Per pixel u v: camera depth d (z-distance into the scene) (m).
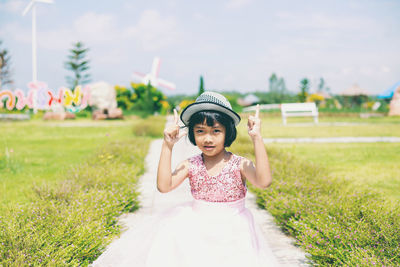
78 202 4.24
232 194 2.10
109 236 3.70
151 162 9.51
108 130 20.09
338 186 5.48
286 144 12.85
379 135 16.20
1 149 11.56
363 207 3.84
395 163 8.68
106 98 34.25
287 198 4.71
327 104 56.66
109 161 7.78
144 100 41.94
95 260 2.99
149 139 14.84
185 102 34.31
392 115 36.72
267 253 2.07
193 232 2.02
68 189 5.01
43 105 19.05
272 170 6.30
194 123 2.07
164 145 2.14
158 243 2.05
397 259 2.84
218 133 2.05
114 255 2.49
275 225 4.39
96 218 3.90
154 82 41.94
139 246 2.17
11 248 2.86
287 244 3.76
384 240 3.12
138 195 5.72
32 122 27.52
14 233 3.05
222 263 1.93
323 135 16.44
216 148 2.06
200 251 1.95
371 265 2.65
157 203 5.22
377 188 6.11
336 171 7.72
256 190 5.77
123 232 3.97
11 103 18.27
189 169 2.19
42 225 3.41
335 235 3.25
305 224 3.55
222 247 1.97
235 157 2.17
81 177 5.86
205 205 2.11
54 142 13.91
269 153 8.54
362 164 8.59
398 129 19.83
